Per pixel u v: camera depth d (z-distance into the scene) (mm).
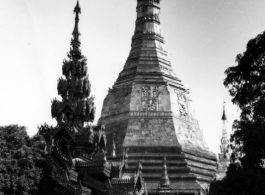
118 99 107312
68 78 77062
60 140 70250
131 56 115312
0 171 55125
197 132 106938
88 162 67312
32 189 58938
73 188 61094
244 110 57281
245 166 52500
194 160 99250
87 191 62844
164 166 87750
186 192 89688
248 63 58125
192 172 95125
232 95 59938
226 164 102812
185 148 99000
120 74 113125
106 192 65000
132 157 95250
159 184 88438
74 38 79625
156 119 102125
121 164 75562
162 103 104438
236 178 51062
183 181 92938
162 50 116438
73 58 78438
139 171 73812
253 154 52531
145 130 100438
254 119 54250
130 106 104312
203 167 99750
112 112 106312
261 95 57062
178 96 108125
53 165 62688
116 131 101812
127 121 102062
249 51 57938
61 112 74000
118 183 68750
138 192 69875
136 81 108000
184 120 105500
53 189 63000
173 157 96375
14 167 56312
